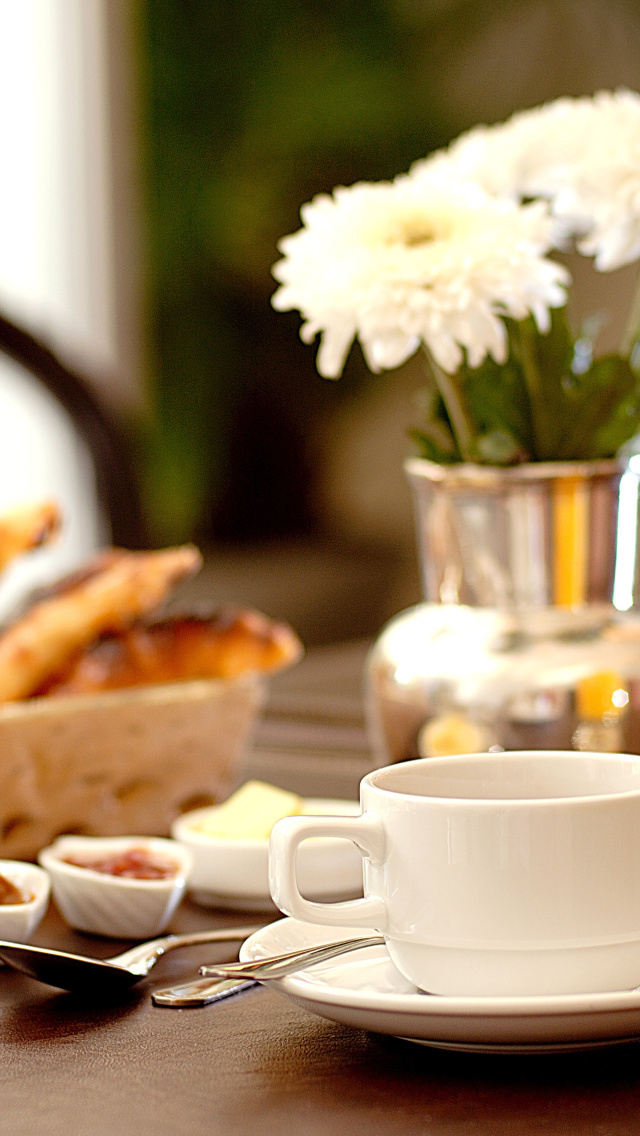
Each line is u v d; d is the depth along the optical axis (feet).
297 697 4.53
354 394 13.75
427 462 3.59
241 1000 2.91
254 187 13.64
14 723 3.34
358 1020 2.71
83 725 3.40
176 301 13.34
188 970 3.00
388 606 13.71
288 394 13.85
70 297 12.32
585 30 12.50
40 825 3.42
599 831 2.74
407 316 3.34
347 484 13.93
